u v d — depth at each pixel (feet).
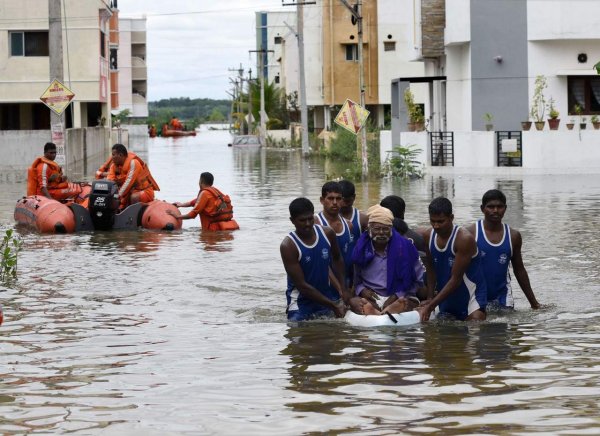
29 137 159.84
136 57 388.37
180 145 304.09
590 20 134.21
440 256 39.65
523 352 33.53
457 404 27.02
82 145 173.17
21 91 189.47
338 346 34.91
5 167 159.84
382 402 27.35
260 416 26.27
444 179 123.95
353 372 30.96
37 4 187.52
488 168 132.05
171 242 67.41
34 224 75.10
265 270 54.08
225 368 31.83
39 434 25.00
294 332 37.63
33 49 189.67
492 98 139.13
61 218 73.51
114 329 38.55
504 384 29.14
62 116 110.63
